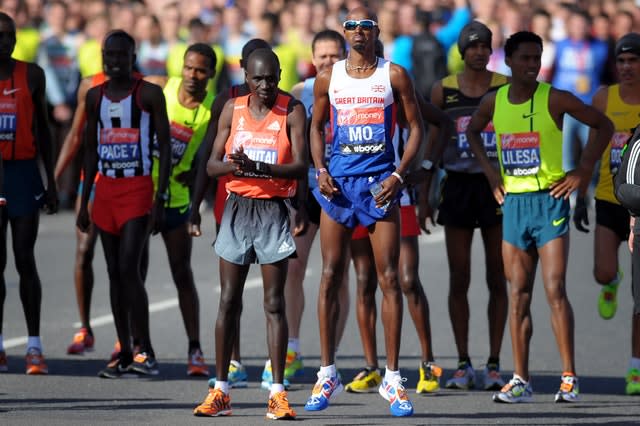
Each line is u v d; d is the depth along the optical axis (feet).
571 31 235.61
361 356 133.69
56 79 228.84
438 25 248.73
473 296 166.71
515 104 112.57
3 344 137.28
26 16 225.76
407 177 109.91
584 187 114.62
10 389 115.96
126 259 120.57
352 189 105.81
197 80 125.90
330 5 248.11
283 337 104.63
